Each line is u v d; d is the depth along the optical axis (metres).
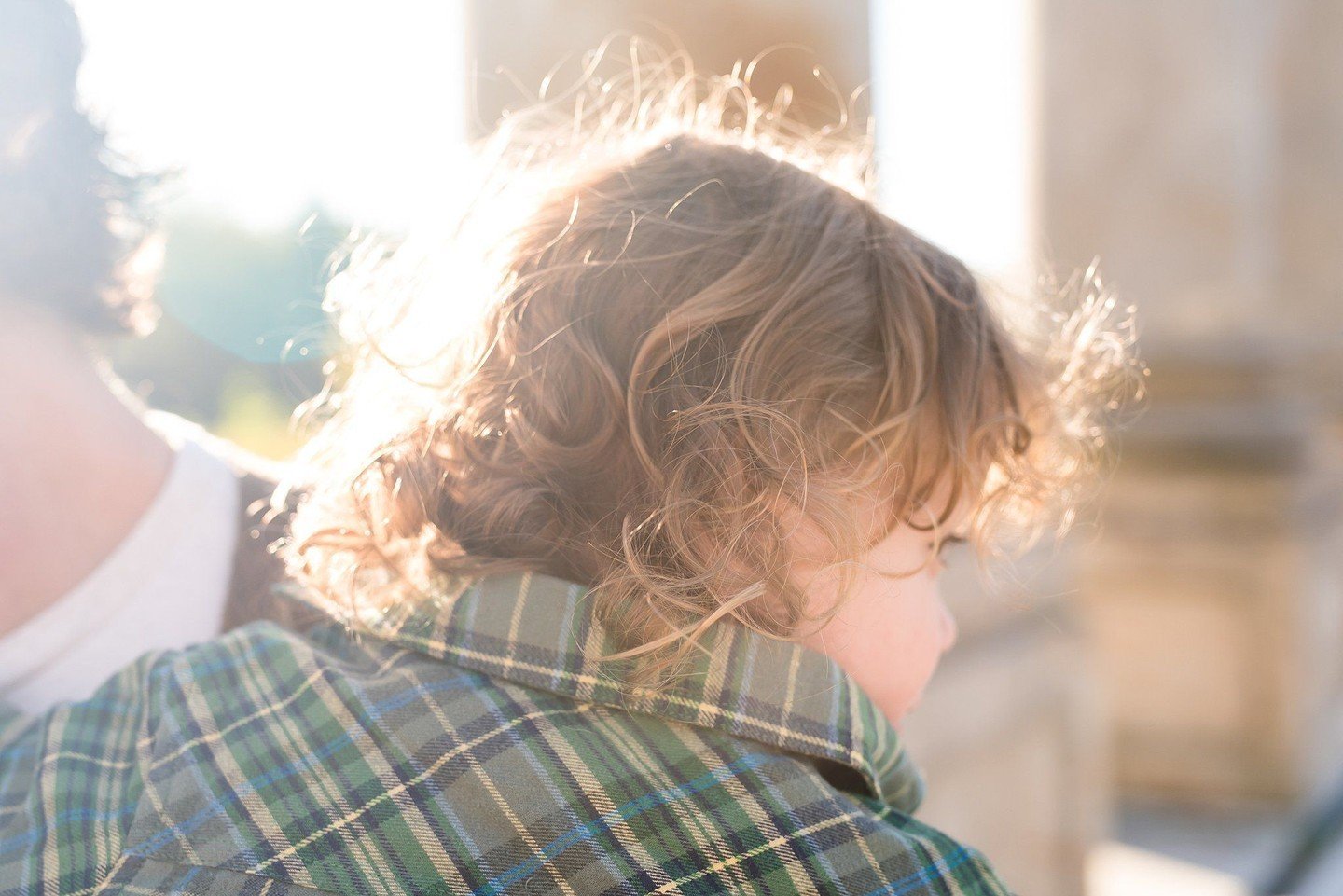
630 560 0.72
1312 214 4.06
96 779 0.76
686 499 0.75
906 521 0.83
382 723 0.72
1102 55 4.25
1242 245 4.07
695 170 0.90
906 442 0.82
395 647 0.79
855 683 0.76
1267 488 3.93
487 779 0.68
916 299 0.85
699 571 0.74
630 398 0.78
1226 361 4.06
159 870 0.69
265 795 0.71
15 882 0.71
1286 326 4.07
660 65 1.25
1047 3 4.35
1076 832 2.85
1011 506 1.02
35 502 0.89
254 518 1.03
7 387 0.88
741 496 0.75
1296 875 3.43
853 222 0.88
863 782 0.78
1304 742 3.95
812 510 0.76
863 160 1.19
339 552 0.87
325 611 0.87
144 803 0.73
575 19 2.86
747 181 0.89
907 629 0.84
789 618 0.75
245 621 1.00
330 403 1.04
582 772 0.69
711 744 0.71
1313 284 4.07
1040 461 1.02
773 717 0.72
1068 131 4.32
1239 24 4.05
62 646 0.90
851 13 2.86
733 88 1.28
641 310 0.82
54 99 0.89
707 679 0.72
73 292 0.93
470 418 0.83
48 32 0.88
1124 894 3.28
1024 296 1.12
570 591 0.75
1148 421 4.16
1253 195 4.06
